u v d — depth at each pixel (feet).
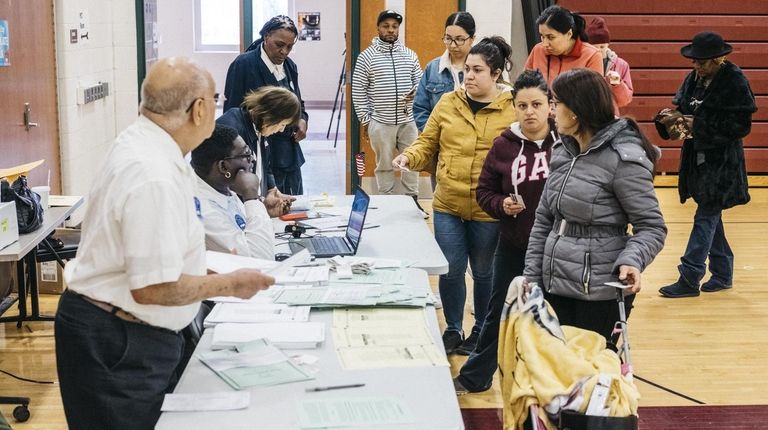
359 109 24.25
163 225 7.49
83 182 21.95
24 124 18.63
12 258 12.80
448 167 14.15
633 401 8.19
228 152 10.97
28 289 18.42
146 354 8.07
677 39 29.78
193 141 8.13
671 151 30.25
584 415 7.93
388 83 23.84
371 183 27.58
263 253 11.26
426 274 11.07
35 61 19.24
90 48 22.30
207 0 49.85
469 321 17.31
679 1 29.50
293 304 9.73
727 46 18.12
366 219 14.23
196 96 7.88
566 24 17.04
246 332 8.89
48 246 16.26
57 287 18.66
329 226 13.76
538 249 10.91
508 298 9.03
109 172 7.70
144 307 7.90
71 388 8.09
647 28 29.60
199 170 11.00
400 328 9.17
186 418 7.18
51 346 15.84
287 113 13.43
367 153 27.43
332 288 10.34
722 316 17.80
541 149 12.55
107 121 23.93
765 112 30.04
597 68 17.53
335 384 7.82
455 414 7.29
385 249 12.36
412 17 26.58
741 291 19.44
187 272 8.04
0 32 17.38
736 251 22.71
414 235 13.20
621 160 9.98
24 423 12.87
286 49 18.74
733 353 15.84
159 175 7.57
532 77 12.36
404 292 10.15
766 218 26.37
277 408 7.36
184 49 50.11
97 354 7.96
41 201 15.17
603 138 10.04
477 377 13.57
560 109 10.14
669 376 14.78
